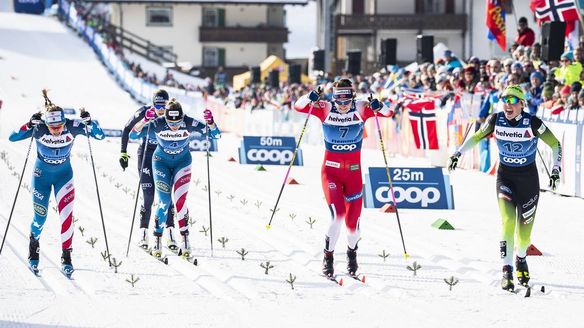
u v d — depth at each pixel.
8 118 68.25
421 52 50.31
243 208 26.95
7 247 19.73
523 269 16.95
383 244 21.14
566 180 31.31
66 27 126.69
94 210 25.42
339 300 15.66
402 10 104.94
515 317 14.56
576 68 35.56
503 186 17.03
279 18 138.50
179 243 21.11
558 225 24.55
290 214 25.03
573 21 41.12
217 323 13.98
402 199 27.25
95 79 103.94
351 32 104.25
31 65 105.75
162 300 15.47
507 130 16.95
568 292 16.45
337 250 20.34
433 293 16.28
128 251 19.67
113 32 120.62
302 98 18.08
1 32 119.31
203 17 135.75
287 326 13.86
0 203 25.78
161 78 116.88
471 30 103.12
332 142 17.88
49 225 22.64
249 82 97.88
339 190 17.78
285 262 19.00
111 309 14.80
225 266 18.45
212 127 20.11
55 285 16.52
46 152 17.70
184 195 19.77
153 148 20.64
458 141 39.31
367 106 17.94
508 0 93.44
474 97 38.12
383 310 14.96
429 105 41.75
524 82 36.22
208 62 136.38
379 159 44.19
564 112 31.52
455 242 21.47
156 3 133.62
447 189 27.31
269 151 42.19
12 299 15.38
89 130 18.16
